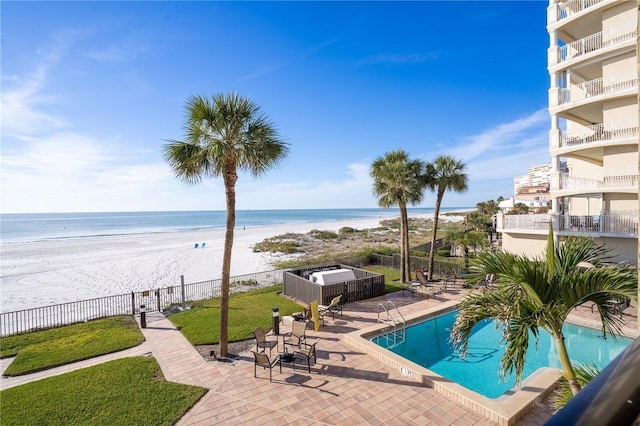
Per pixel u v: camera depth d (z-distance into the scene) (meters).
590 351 11.09
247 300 16.41
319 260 29.95
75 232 70.12
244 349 10.64
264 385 8.36
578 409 0.84
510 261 4.59
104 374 8.91
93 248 41.62
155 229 79.69
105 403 7.59
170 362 9.73
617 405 0.79
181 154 9.65
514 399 7.25
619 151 16.67
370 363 9.51
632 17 16.14
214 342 11.13
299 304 15.73
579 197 18.31
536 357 10.82
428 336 12.40
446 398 7.71
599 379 0.99
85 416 7.12
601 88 18.22
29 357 10.09
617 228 15.98
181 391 8.06
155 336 11.84
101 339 11.45
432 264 20.31
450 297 16.41
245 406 7.48
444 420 6.92
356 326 12.65
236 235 61.69
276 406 7.46
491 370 10.02
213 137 9.62
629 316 12.67
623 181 16.39
